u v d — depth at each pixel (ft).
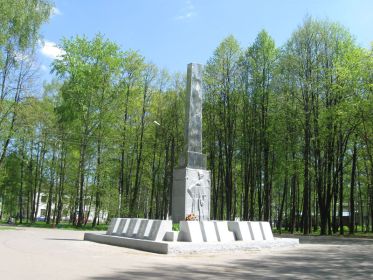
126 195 135.64
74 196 127.13
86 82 118.62
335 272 36.17
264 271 35.78
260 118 122.31
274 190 162.09
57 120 125.08
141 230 54.54
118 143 126.00
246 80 121.39
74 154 129.59
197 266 37.22
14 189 159.74
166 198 139.13
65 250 46.03
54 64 119.65
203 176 66.28
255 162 125.29
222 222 55.47
